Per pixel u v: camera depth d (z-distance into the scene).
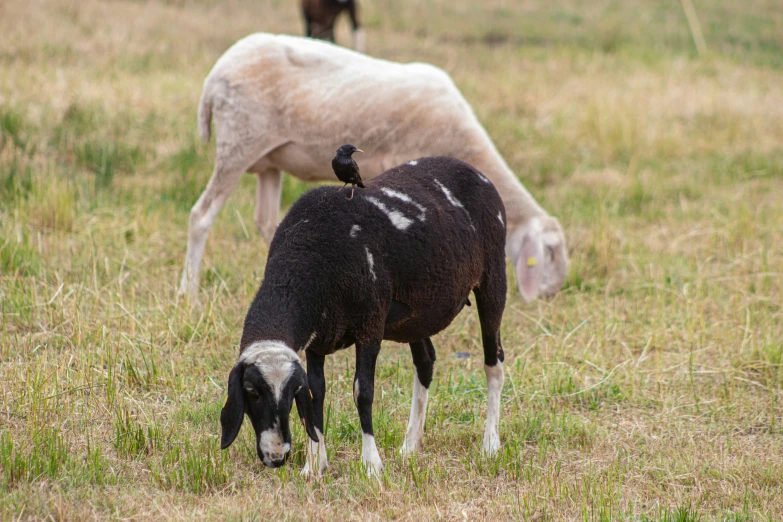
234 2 29.36
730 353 10.35
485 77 22.55
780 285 12.22
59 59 20.03
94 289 10.65
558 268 11.55
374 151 10.95
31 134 15.49
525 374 9.69
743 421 8.87
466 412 8.93
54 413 8.12
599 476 7.68
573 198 15.73
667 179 16.94
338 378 9.30
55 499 6.61
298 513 6.71
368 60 11.13
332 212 7.01
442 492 7.23
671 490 7.52
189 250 11.01
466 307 11.52
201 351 9.74
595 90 21.78
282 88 10.84
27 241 11.62
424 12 31.05
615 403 9.30
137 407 8.48
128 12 25.64
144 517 6.56
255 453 7.66
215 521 6.52
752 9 35.06
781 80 24.77
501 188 11.20
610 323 11.02
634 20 31.77
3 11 23.42
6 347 9.30
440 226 7.33
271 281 6.86
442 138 10.89
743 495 7.38
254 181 15.58
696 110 20.92
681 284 12.43
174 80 19.45
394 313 7.22
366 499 6.99
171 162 15.59
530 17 31.56
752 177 17.41
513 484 7.55
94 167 15.05
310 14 23.45
